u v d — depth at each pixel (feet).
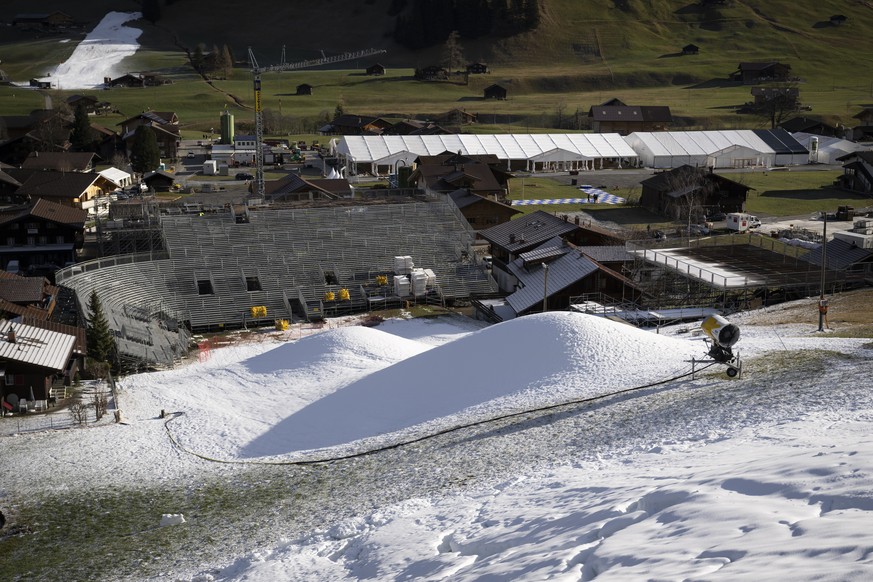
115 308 234.79
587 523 66.90
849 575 37.96
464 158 424.05
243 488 124.88
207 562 95.81
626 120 622.13
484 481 107.65
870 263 240.12
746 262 250.16
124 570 97.25
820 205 398.83
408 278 272.10
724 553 46.42
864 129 575.38
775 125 632.79
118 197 401.08
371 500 109.91
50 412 170.40
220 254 280.10
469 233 311.27
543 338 170.09
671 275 243.19
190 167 509.76
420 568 71.26
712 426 112.88
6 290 216.33
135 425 162.09
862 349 147.64
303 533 100.27
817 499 54.08
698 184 375.66
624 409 132.46
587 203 408.87
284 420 163.53
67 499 123.95
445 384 166.50
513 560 61.26
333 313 261.85
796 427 100.58
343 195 374.02
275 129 650.43
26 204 365.81
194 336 243.81
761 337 176.24
